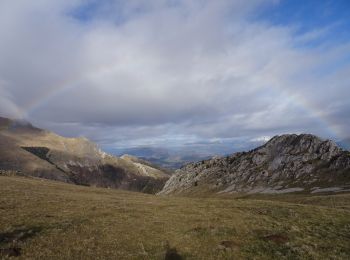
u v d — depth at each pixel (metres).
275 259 28.02
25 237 30.42
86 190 89.50
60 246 28.47
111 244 30.02
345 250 31.02
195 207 55.00
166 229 36.62
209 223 40.47
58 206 47.69
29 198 52.94
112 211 46.19
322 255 29.36
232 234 35.41
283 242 32.69
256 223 41.31
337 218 45.12
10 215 38.81
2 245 27.67
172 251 29.03
